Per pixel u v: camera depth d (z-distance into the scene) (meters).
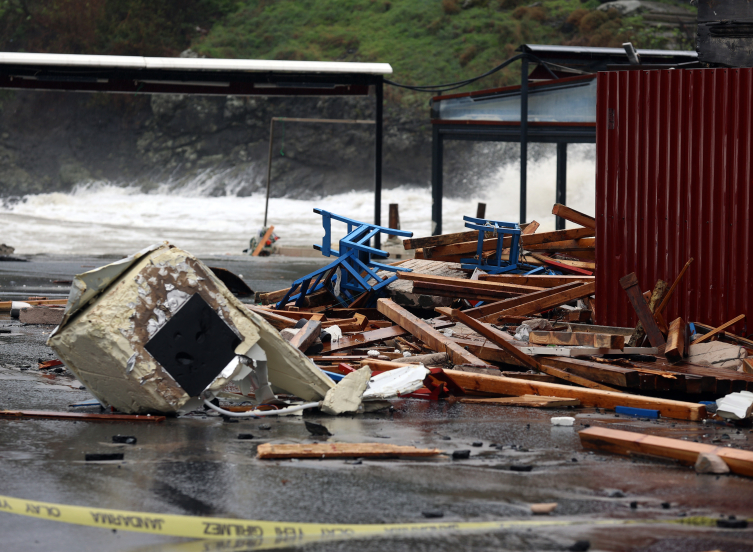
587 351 12.48
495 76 129.88
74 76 39.94
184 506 6.59
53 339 9.51
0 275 30.12
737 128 14.58
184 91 44.97
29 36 158.38
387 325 16.53
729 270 14.80
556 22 135.12
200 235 71.94
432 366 12.62
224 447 8.50
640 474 7.61
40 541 5.90
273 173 133.75
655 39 127.00
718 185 14.79
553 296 16.17
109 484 7.18
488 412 10.52
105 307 9.19
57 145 148.50
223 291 9.52
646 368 11.75
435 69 135.00
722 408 9.90
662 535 5.99
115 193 141.12
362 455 8.12
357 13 153.25
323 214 18.67
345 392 10.27
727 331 14.73
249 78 41.94
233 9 162.75
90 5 157.62
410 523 6.21
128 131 146.88
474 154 117.25
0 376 12.65
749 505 6.69
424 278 17.55
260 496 6.86
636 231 15.50
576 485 7.23
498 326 15.90
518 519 6.32
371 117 130.62
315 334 13.71
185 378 9.42
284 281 29.23
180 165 140.75
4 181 146.75
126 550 5.73
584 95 34.28
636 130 15.35
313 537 5.95
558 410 10.67
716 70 14.65
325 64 40.47
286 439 8.88
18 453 8.20
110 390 9.73
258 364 10.01
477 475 7.54
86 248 54.75
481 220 21.28
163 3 160.38
